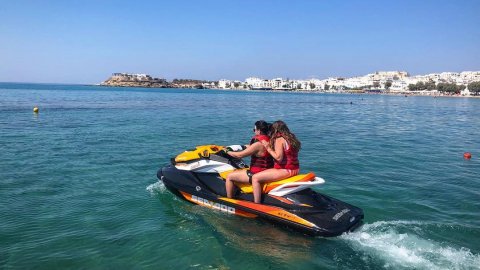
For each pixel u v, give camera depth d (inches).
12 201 290.2
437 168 439.5
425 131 860.0
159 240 225.0
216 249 214.7
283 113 1413.6
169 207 281.0
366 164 451.5
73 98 2025.1
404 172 413.4
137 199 298.4
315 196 249.0
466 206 298.7
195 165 286.2
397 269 194.1
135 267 194.2
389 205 297.3
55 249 212.4
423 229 245.6
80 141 571.8
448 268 194.9
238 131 738.2
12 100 1679.4
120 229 241.0
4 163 415.5
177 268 194.1
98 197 303.0
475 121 1207.6
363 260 203.3
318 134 748.6
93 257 203.8
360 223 245.3
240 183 269.7
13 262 197.2
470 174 410.3
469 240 230.5
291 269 194.4
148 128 759.7
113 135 643.5
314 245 220.7
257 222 253.0
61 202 289.9
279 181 252.1
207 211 272.8
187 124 860.6
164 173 305.0
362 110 1764.3
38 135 626.2
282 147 251.1
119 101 1849.2
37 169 390.6
